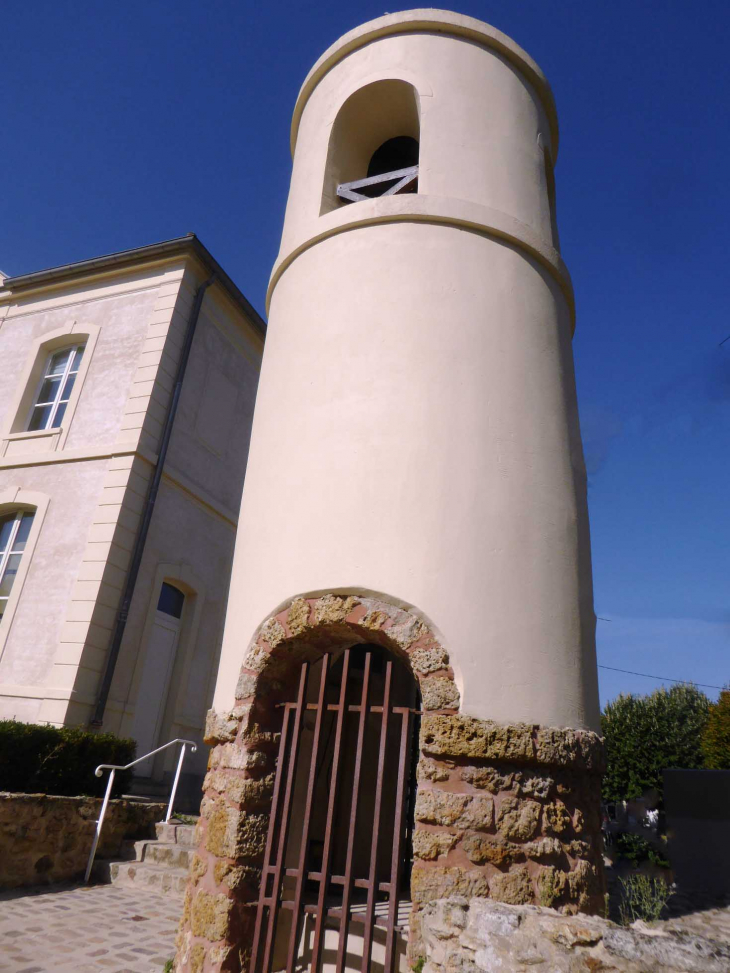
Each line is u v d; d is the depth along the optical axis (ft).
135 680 32.07
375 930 14.65
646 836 45.09
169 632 35.83
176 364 36.70
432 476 14.39
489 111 19.13
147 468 34.19
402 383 15.37
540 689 13.14
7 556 34.58
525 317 16.80
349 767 20.35
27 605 32.09
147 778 32.37
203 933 13.16
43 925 18.01
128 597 31.91
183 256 37.83
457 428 14.89
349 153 21.50
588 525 16.33
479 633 13.19
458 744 12.23
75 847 23.44
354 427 15.30
